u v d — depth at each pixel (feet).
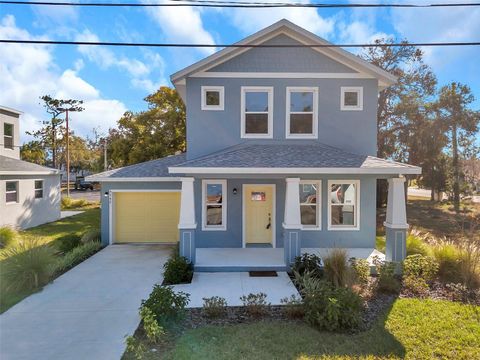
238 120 38.45
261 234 39.29
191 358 15.98
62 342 18.04
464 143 85.56
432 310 21.95
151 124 81.61
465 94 74.28
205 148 38.40
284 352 16.66
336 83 38.58
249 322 20.25
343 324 18.95
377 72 37.65
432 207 88.63
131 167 46.57
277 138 38.73
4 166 55.62
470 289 25.79
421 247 34.37
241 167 30.53
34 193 60.85
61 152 162.09
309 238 38.11
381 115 79.30
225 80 38.27
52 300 24.21
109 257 36.76
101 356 16.58
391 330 19.11
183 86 41.32
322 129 38.70
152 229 44.37
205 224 38.50
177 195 44.32
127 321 20.68
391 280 25.88
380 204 81.87
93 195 127.03
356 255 34.53
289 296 24.85
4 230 43.37
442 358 16.26
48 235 51.49
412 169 30.68
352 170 30.73
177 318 19.61
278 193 38.47
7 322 20.57
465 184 85.51
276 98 38.50
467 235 46.11
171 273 27.96
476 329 19.25
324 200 38.01
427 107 75.20
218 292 25.72
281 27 37.73
